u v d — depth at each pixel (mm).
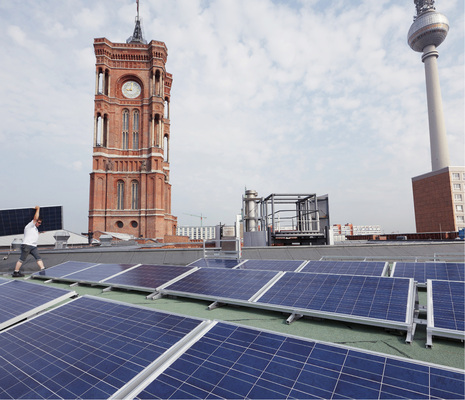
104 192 59062
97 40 61625
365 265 8172
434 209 85188
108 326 3771
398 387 2248
